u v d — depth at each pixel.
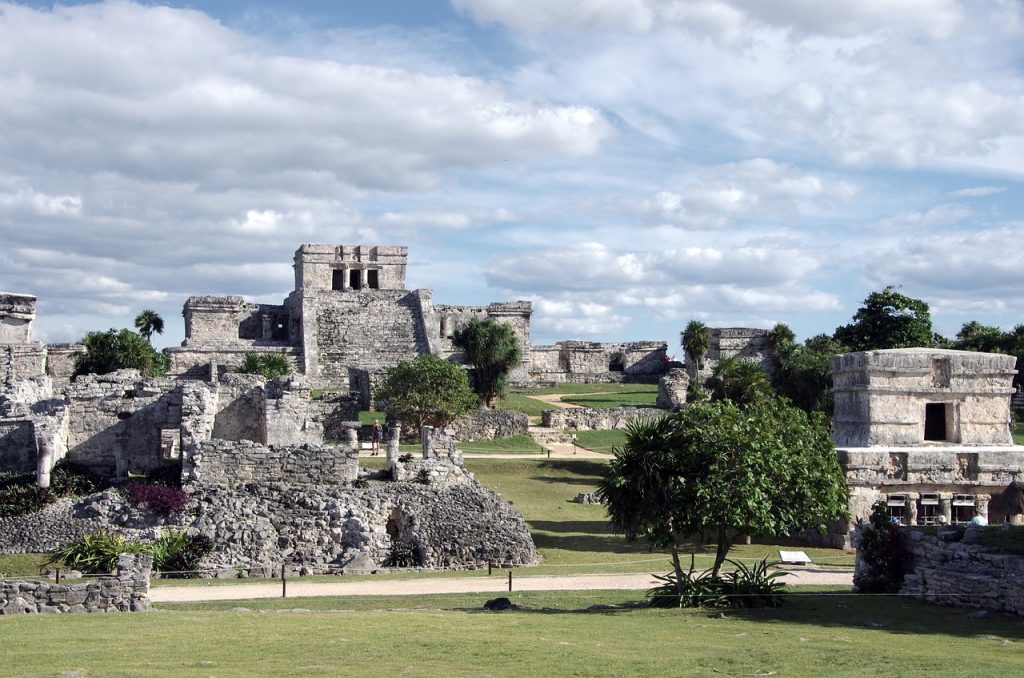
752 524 32.12
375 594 35.69
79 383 53.31
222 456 45.19
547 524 51.59
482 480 62.47
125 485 46.41
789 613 29.59
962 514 49.94
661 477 32.47
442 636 25.25
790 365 78.19
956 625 27.42
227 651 23.30
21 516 43.69
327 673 21.23
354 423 69.88
